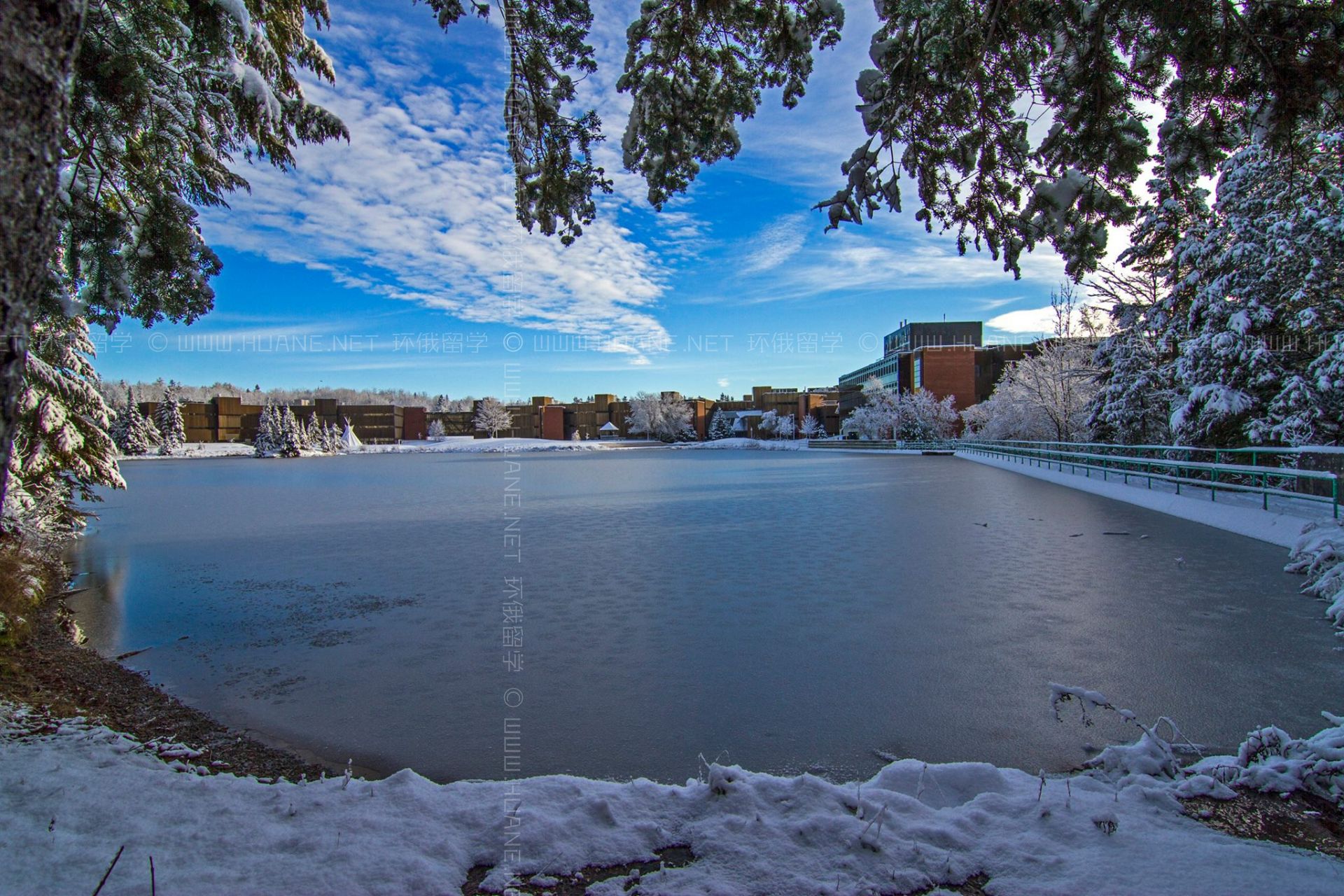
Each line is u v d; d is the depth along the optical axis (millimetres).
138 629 6879
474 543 12195
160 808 2904
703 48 3631
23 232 1123
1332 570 7020
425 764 3840
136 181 4203
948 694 4695
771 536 12336
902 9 2934
